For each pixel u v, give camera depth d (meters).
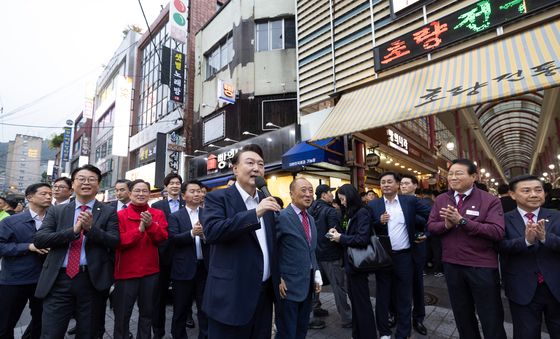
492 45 4.75
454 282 2.64
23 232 3.18
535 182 2.47
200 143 12.79
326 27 7.34
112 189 20.45
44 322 2.52
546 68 3.68
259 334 2.11
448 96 4.35
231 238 1.90
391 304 3.79
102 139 24.52
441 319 3.80
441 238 2.80
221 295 1.92
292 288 2.53
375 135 8.38
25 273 3.07
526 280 2.34
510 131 18.83
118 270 3.02
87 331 2.62
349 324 3.69
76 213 2.82
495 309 2.43
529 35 4.43
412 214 3.44
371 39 6.31
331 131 5.53
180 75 13.27
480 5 4.84
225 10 12.30
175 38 12.48
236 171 2.23
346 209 3.41
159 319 3.44
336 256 3.77
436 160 13.60
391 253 3.17
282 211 2.77
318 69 7.46
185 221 3.59
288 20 10.79
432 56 5.39
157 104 17.09
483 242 2.52
